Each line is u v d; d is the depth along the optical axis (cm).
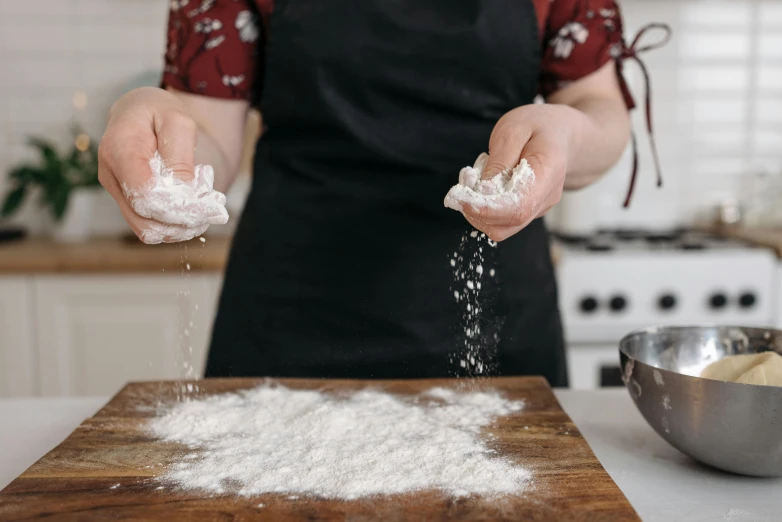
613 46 93
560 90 97
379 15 88
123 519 50
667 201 212
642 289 169
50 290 165
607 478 56
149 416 71
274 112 92
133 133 60
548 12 93
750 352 73
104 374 169
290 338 89
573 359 171
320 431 67
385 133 89
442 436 65
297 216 90
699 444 60
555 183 61
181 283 166
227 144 94
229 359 91
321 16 88
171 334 168
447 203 59
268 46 90
